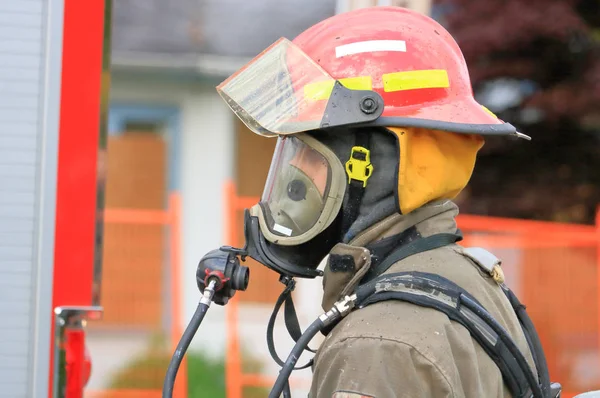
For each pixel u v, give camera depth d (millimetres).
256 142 18922
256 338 12977
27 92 3627
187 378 12000
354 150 3328
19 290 3578
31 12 3641
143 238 12188
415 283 3086
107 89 3668
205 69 18469
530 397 3238
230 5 19391
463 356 2979
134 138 18781
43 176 3607
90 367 3857
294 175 3398
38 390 3551
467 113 3400
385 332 2938
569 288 10977
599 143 17234
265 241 3455
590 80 16562
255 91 3484
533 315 10945
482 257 3443
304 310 13328
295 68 3449
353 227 3336
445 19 16984
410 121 3268
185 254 18297
